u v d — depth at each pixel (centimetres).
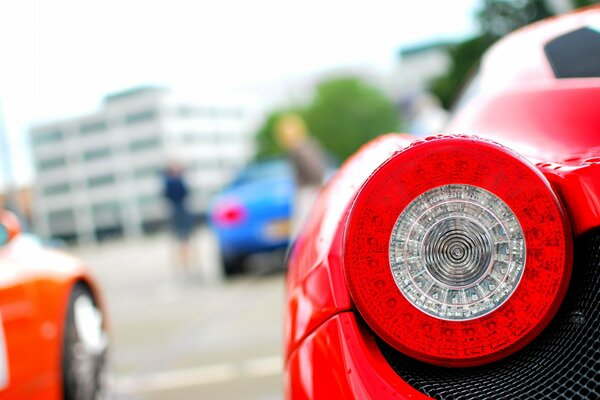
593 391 125
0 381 244
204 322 661
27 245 299
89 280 342
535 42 213
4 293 257
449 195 128
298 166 936
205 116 10975
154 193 10069
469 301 126
